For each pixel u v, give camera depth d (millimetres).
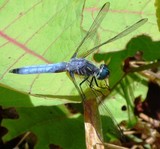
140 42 303
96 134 263
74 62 263
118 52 297
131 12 290
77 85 262
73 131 301
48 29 272
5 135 300
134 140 316
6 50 268
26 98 265
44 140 300
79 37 271
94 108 265
